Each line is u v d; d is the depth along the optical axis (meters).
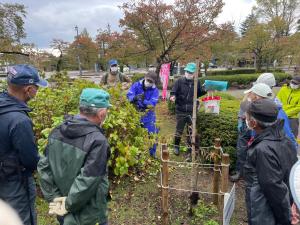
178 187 4.55
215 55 25.98
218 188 3.96
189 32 12.88
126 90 5.72
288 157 2.38
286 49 28.19
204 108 5.39
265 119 2.40
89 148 2.17
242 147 4.43
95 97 2.29
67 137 2.24
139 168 5.07
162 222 3.64
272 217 2.42
